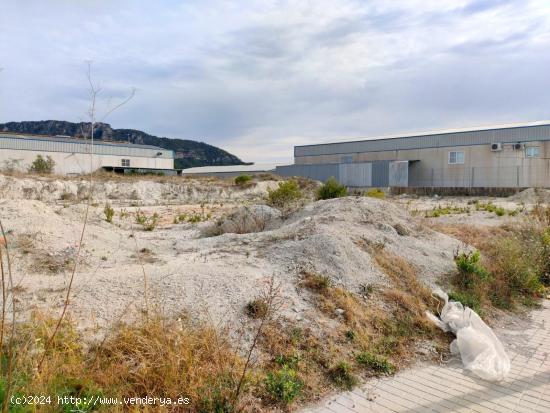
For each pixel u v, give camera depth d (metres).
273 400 3.35
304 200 14.09
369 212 8.45
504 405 3.48
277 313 4.41
